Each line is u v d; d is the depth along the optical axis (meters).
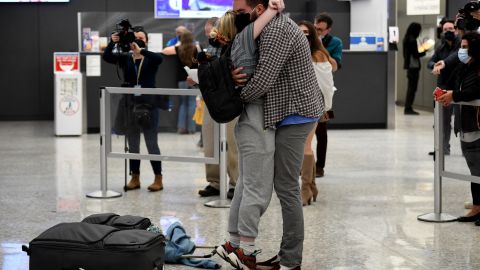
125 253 4.18
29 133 13.39
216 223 6.27
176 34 13.02
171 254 5.04
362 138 12.37
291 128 4.61
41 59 16.08
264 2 4.67
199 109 7.29
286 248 4.80
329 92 6.68
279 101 4.57
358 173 8.90
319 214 6.64
